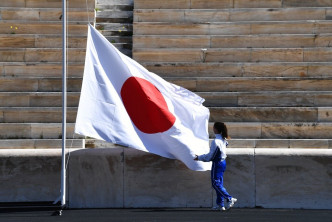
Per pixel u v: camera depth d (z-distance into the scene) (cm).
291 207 3228
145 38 4459
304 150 3253
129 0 4981
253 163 3244
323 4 4691
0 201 3266
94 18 4631
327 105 4062
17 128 3928
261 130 3941
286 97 4084
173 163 3262
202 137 3278
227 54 4347
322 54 4312
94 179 3269
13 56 4338
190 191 3259
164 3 4706
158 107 3219
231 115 4003
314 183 3222
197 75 4259
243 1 4691
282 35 4419
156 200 3262
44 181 3275
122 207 3259
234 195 3247
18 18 4619
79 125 3116
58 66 4266
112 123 3167
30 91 4159
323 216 3023
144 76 3278
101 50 3250
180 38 4453
